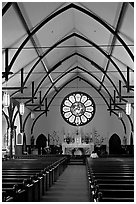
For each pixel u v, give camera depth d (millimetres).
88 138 34656
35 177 10500
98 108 35906
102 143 35375
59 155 28875
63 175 20484
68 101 36156
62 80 33094
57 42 21078
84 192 13258
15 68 20391
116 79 25719
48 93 33656
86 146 34125
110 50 20094
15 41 16734
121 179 8625
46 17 16500
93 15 16516
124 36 16438
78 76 35656
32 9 14969
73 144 34188
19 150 29875
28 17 15469
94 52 23000
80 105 36031
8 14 13953
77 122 35812
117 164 14359
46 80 28141
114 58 20844
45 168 13375
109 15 15406
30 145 33594
